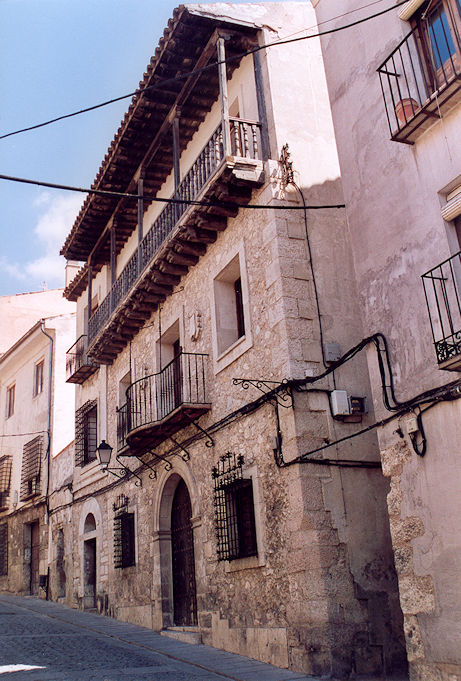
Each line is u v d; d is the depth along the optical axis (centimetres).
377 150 859
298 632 898
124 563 1538
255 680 838
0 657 949
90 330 1794
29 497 2348
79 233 1775
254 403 1035
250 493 1054
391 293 812
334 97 955
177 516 1371
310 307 1027
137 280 1392
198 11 1124
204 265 1273
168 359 1452
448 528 690
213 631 1109
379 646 880
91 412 1992
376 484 969
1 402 2892
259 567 998
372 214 858
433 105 733
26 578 2341
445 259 735
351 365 1023
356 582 900
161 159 1474
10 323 3011
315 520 910
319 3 1009
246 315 1100
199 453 1222
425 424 736
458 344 673
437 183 757
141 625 1399
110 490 1703
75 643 1140
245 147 1127
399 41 833
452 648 666
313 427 959
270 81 1150
